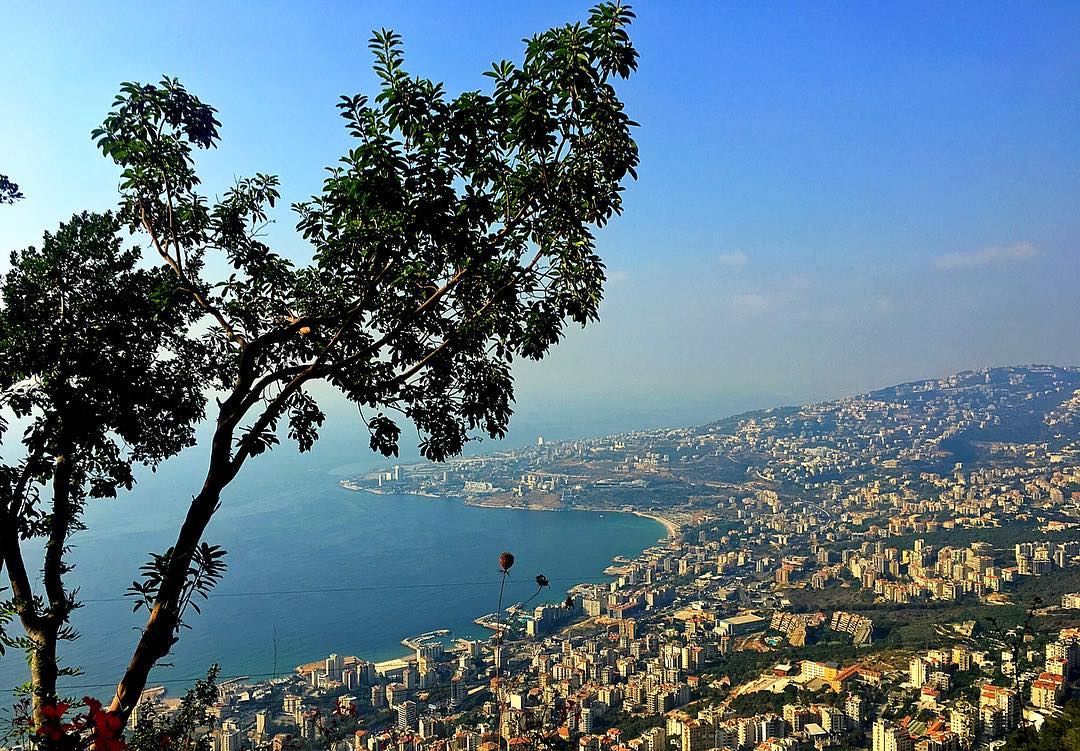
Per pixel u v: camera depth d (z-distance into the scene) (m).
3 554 5.24
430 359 6.09
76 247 5.70
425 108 4.98
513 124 5.01
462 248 5.16
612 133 5.29
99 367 5.56
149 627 4.92
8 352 5.39
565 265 5.93
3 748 5.09
